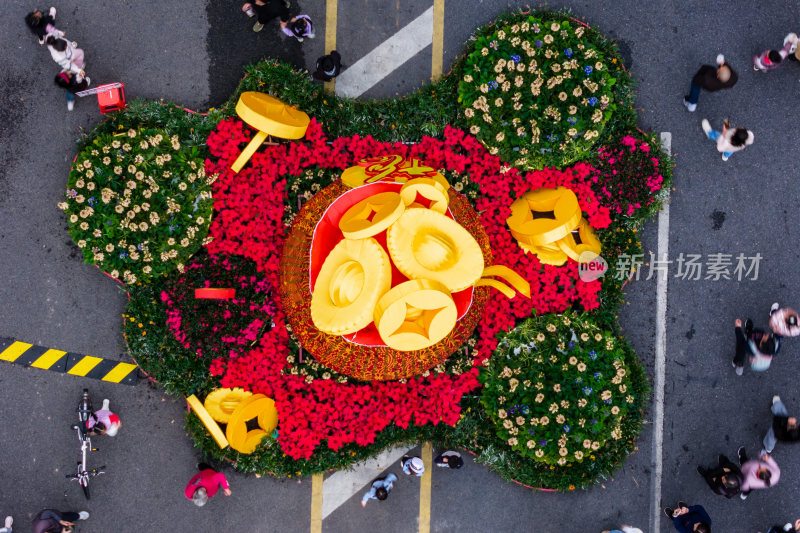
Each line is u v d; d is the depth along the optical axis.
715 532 9.81
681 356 9.79
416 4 9.47
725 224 9.78
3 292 9.18
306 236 7.37
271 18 8.87
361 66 9.42
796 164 9.80
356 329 6.29
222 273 8.54
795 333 9.37
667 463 9.80
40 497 9.27
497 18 9.42
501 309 8.91
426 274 6.21
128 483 9.30
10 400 9.23
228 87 9.32
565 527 9.68
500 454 9.19
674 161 9.73
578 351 8.39
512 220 8.78
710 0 9.73
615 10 9.66
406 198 6.53
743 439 9.80
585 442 8.24
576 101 8.37
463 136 9.09
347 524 9.52
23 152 9.17
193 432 9.12
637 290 9.72
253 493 9.41
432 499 9.58
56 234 9.20
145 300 8.80
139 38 9.27
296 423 8.73
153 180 8.28
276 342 8.70
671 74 9.70
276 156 8.77
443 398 8.86
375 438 9.13
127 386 9.27
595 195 9.12
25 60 9.20
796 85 9.79
